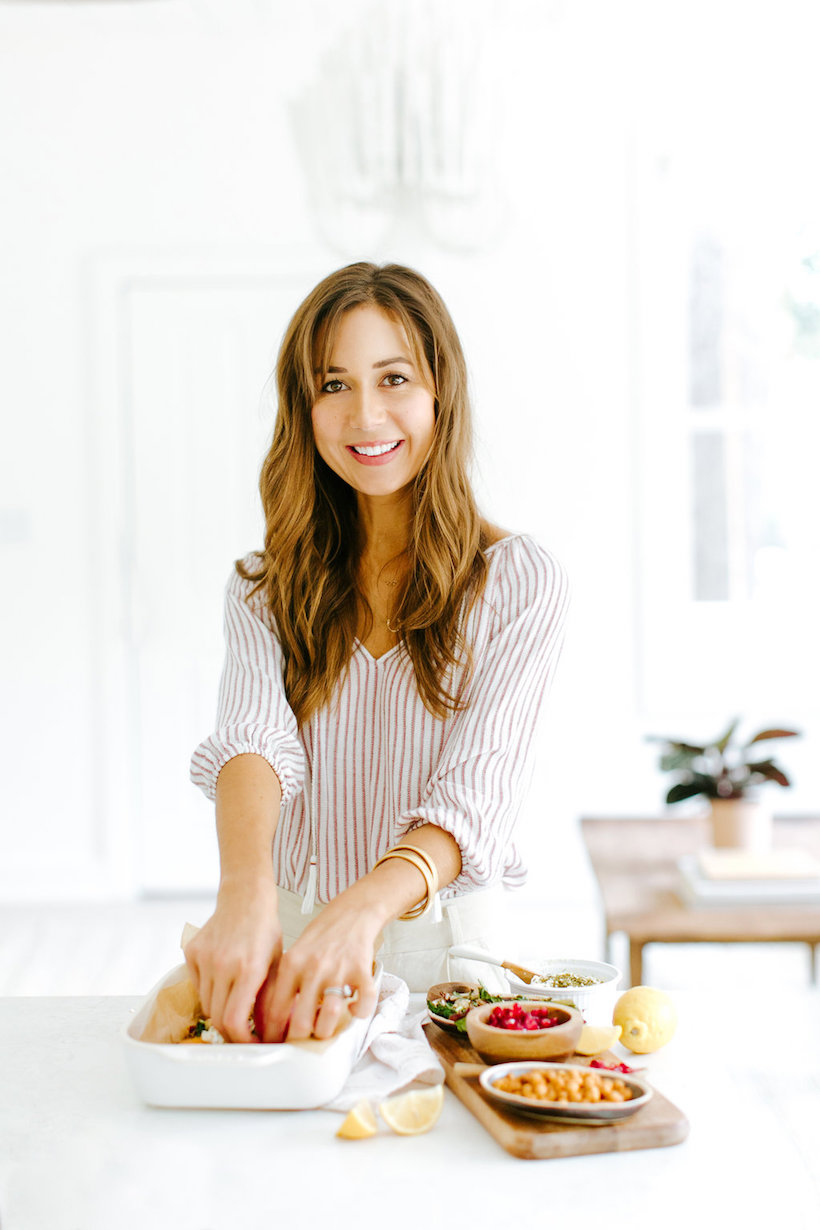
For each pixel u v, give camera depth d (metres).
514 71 4.22
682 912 2.59
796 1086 2.58
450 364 1.22
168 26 4.18
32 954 3.67
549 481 4.28
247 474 4.28
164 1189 0.79
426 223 3.35
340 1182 0.79
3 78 4.24
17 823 4.32
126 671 4.31
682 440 4.27
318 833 1.30
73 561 4.30
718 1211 0.75
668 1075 0.97
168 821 4.34
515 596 1.24
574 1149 0.83
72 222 4.25
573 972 1.13
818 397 4.23
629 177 4.21
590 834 3.31
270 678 1.26
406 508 1.28
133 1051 0.90
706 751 3.04
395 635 1.27
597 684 4.30
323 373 1.19
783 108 4.20
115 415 4.27
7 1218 0.75
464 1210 0.76
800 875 2.65
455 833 1.08
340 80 2.97
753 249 4.24
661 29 4.19
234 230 4.25
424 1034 1.02
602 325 4.25
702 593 4.29
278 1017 0.93
